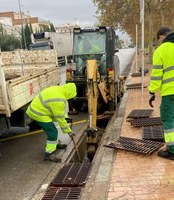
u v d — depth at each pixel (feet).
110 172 15.34
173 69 15.25
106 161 16.75
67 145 22.39
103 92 29.14
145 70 59.88
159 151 16.98
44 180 16.80
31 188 15.93
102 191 13.50
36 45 98.94
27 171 18.07
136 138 20.21
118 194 13.14
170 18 97.25
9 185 16.38
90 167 17.26
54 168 18.39
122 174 15.03
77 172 16.65
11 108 18.39
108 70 32.35
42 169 18.30
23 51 33.63
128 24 95.25
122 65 96.12
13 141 24.08
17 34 107.86
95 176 15.42
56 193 14.47
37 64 33.86
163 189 13.28
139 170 15.33
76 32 34.40
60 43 115.85
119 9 90.89
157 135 19.75
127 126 23.30
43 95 19.17
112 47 33.99
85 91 33.14
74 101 33.27
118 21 93.91
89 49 33.86
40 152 21.24
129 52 183.83
